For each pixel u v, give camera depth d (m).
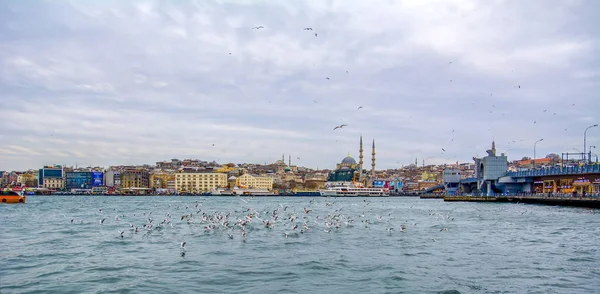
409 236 65.12
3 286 36.84
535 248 55.22
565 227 79.56
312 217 101.44
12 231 71.00
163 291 35.38
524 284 37.81
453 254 50.81
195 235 64.19
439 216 105.94
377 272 41.78
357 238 62.44
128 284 37.31
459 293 35.12
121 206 168.88
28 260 46.69
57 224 83.12
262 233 66.50
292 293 35.03
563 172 168.38
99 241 58.97
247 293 34.97
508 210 133.75
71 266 43.81
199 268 42.97
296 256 48.84
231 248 53.50
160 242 57.91
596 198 136.50
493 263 45.97
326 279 39.19
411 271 42.22
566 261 47.06
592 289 36.41
